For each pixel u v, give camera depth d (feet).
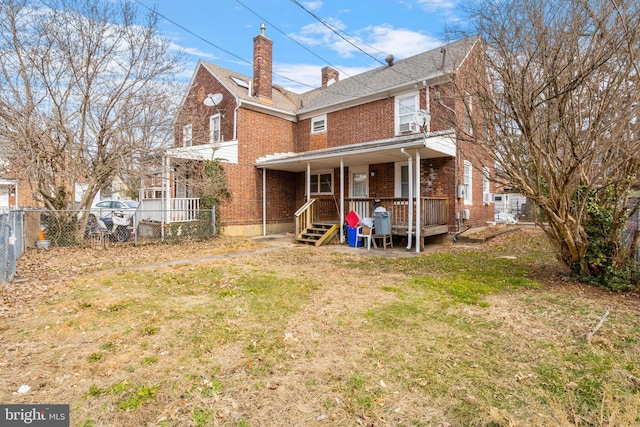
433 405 8.07
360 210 37.88
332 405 8.08
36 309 14.71
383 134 42.70
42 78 30.55
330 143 48.80
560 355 10.49
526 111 16.19
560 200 17.65
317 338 11.82
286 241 39.27
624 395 8.35
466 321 13.42
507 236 39.63
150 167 36.73
